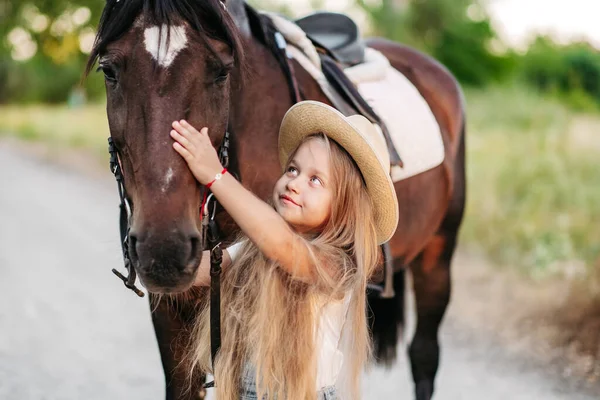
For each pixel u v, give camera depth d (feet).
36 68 113.60
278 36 8.70
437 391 12.76
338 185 6.43
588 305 16.21
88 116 73.41
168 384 8.01
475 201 24.50
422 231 10.69
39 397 12.01
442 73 12.21
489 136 31.99
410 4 76.79
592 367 13.64
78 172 45.70
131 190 6.34
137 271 5.90
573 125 33.24
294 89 8.37
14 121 80.69
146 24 6.23
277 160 8.24
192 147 6.00
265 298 6.23
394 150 9.23
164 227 5.79
